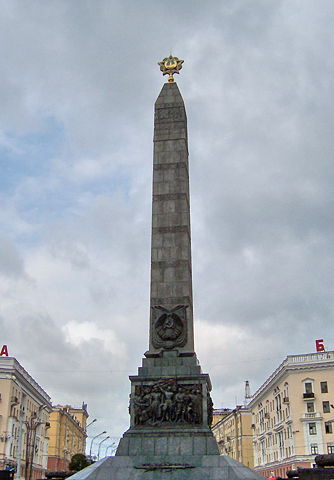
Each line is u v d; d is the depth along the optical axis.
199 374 25.84
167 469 22.95
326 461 22.03
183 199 30.33
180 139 31.83
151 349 27.23
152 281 28.67
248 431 103.62
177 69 34.62
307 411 71.38
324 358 72.56
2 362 67.56
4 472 24.38
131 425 25.22
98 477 22.94
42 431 88.62
